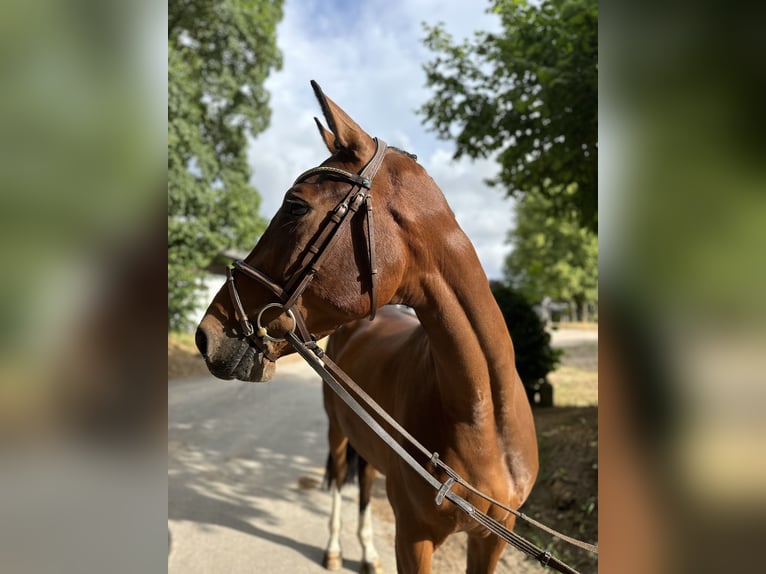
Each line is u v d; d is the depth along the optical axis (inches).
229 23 421.4
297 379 418.0
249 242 444.1
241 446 219.5
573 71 147.1
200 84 423.5
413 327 105.7
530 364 231.5
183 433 239.9
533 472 71.6
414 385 72.6
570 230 885.2
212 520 144.9
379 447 84.2
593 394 281.0
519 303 236.7
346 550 129.3
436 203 60.4
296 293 55.6
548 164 177.5
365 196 56.2
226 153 481.4
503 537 58.0
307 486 173.8
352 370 104.3
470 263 60.4
